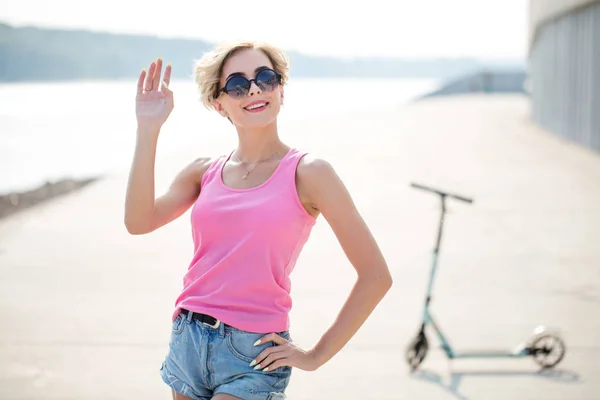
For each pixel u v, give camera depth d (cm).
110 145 2394
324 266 809
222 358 256
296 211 258
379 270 258
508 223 1020
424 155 1889
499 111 4116
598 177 1461
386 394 476
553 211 1105
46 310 652
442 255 846
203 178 280
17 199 1298
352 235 258
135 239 944
